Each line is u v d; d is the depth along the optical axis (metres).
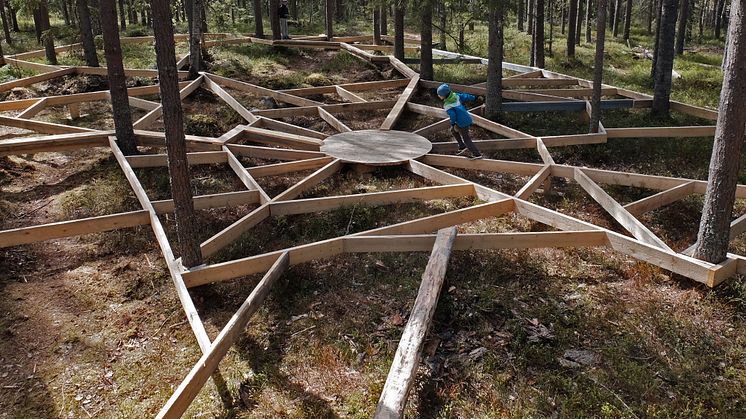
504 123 11.77
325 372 4.77
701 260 5.67
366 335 5.24
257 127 10.78
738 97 5.05
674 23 11.46
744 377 4.62
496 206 7.02
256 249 6.92
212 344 4.41
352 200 7.54
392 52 19.33
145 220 6.84
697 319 5.40
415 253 6.67
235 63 16.45
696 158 10.02
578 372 4.69
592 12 31.70
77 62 16.53
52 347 5.11
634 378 4.56
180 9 23.92
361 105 12.49
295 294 5.94
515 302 5.72
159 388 4.63
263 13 31.80
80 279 6.22
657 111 12.06
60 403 4.46
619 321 5.39
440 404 4.40
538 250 6.79
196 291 5.96
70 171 9.21
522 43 23.42
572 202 8.33
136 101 11.98
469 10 11.55
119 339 5.24
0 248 6.66
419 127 11.88
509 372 4.71
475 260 6.52
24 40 22.02
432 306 4.88
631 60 21.23
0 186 8.52
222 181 9.05
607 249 6.83
